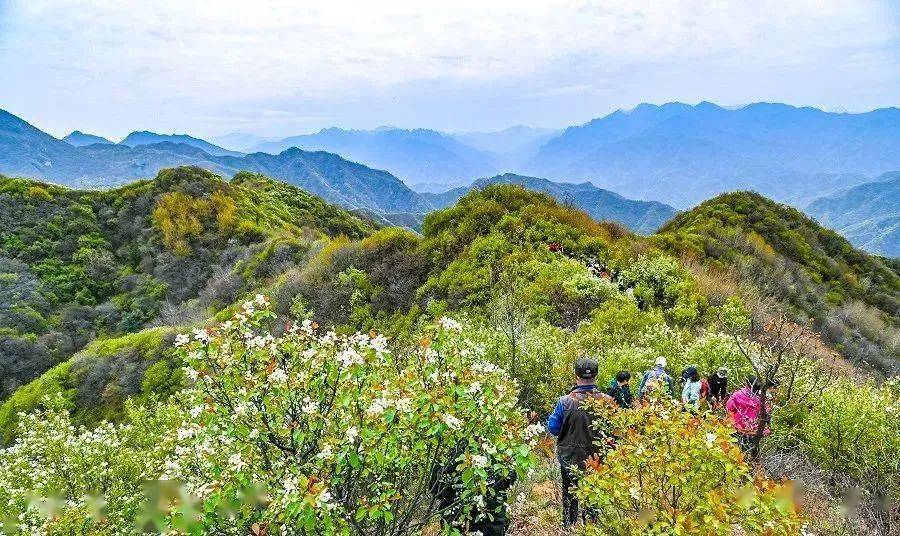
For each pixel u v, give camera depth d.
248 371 4.23
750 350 9.21
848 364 18.72
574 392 5.55
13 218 53.75
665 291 18.02
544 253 21.33
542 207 26.16
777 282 30.89
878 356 25.95
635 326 13.09
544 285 16.83
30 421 8.31
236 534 4.05
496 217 26.14
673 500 3.78
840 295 36.81
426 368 4.30
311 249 44.59
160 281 50.94
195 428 4.14
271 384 4.10
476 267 22.02
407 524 4.30
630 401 6.53
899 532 5.28
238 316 4.30
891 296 42.41
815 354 11.65
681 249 30.19
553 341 10.52
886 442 6.42
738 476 3.77
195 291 49.31
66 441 7.80
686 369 8.02
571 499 5.47
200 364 4.17
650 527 3.84
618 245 24.03
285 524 3.76
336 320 25.27
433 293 22.41
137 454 7.96
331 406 4.14
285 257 45.38
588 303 15.81
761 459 6.85
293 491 3.50
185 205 57.75
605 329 12.81
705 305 17.22
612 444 5.25
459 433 3.88
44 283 48.84
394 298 24.80
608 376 9.13
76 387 28.95
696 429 4.00
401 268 26.27
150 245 54.44
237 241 54.06
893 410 6.97
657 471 3.87
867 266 46.38
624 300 15.43
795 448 7.45
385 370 4.46
